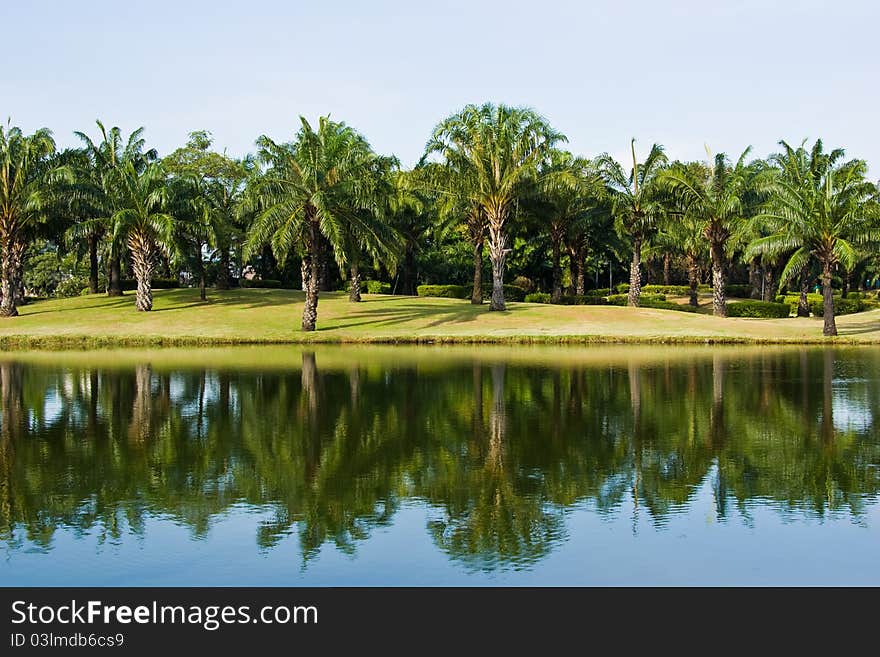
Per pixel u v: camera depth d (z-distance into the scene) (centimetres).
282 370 2728
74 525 999
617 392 2144
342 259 3916
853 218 3956
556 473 1239
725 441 1482
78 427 1634
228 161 5941
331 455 1364
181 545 932
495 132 4656
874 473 1238
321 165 4081
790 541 938
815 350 3625
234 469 1266
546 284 8169
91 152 5253
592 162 5244
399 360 3105
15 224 4784
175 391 2181
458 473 1238
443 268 7444
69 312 4897
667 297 7238
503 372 2650
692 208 5038
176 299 5431
